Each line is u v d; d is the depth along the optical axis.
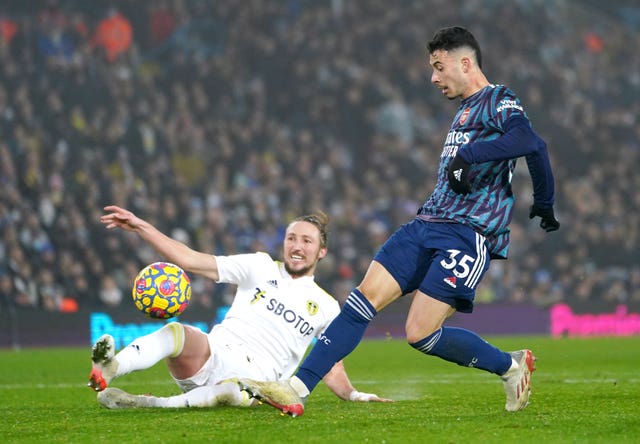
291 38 93.50
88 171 70.62
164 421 18.33
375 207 82.81
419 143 90.94
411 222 19.69
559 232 84.81
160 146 78.00
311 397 25.52
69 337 60.47
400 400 24.34
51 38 78.38
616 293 81.19
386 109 90.31
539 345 57.22
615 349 53.25
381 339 68.19
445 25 100.38
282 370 22.05
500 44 101.81
